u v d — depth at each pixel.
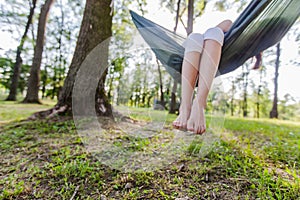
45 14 7.75
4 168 1.27
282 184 1.08
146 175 1.16
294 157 1.62
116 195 0.99
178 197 0.97
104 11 2.96
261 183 1.09
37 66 7.58
